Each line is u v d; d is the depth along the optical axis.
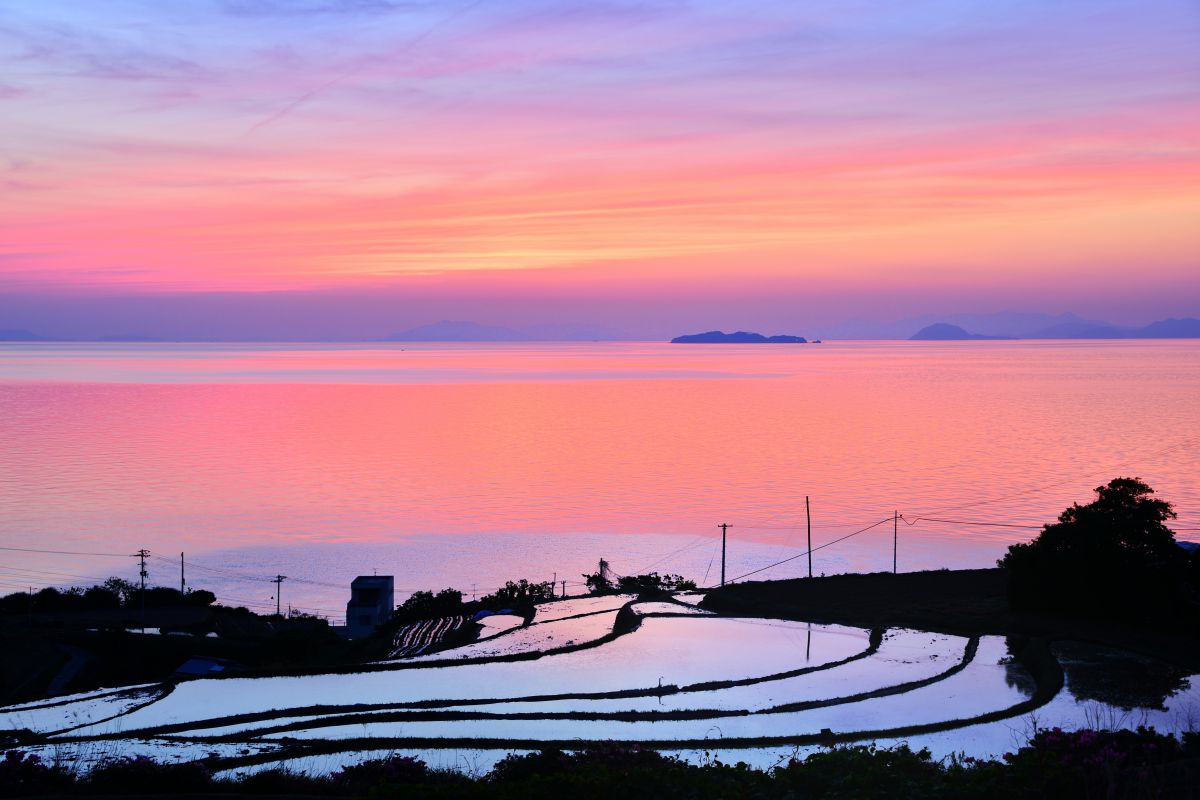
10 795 12.89
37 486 119.00
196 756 19.33
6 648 43.25
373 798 10.74
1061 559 35.00
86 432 174.25
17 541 87.69
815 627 36.59
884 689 26.64
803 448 152.38
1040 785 10.91
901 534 87.31
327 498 114.06
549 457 148.12
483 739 21.02
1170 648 30.62
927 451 144.50
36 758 13.79
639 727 22.77
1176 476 113.25
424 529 94.94
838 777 11.66
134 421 192.50
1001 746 21.39
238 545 87.12
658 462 141.25
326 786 13.77
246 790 13.63
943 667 29.50
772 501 108.50
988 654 31.02
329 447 159.50
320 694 26.30
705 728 22.67
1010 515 95.69
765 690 26.62
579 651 32.34
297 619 56.62
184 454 149.25
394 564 78.62
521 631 37.38
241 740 21.28
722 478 125.75
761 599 41.91
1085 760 11.54
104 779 13.60
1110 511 35.56
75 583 70.69
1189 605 34.19
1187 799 10.88
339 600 66.81
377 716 23.53
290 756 19.64
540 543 87.12
